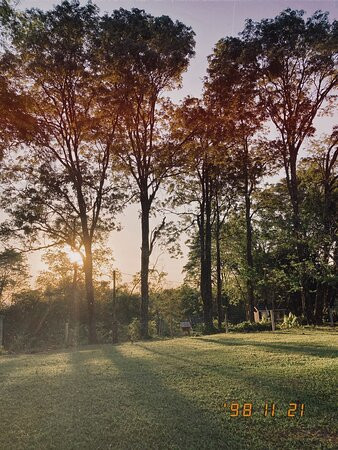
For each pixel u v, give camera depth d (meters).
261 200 33.47
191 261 43.62
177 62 24.55
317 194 26.47
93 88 24.91
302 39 25.30
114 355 12.81
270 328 24.91
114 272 24.12
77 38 23.02
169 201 31.86
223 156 30.45
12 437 4.85
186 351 12.38
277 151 29.44
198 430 4.87
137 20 23.39
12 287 42.16
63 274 36.66
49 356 14.18
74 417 5.51
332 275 21.09
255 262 32.75
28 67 23.03
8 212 25.83
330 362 8.55
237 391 6.48
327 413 5.32
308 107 27.53
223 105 28.17
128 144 27.28
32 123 24.19
